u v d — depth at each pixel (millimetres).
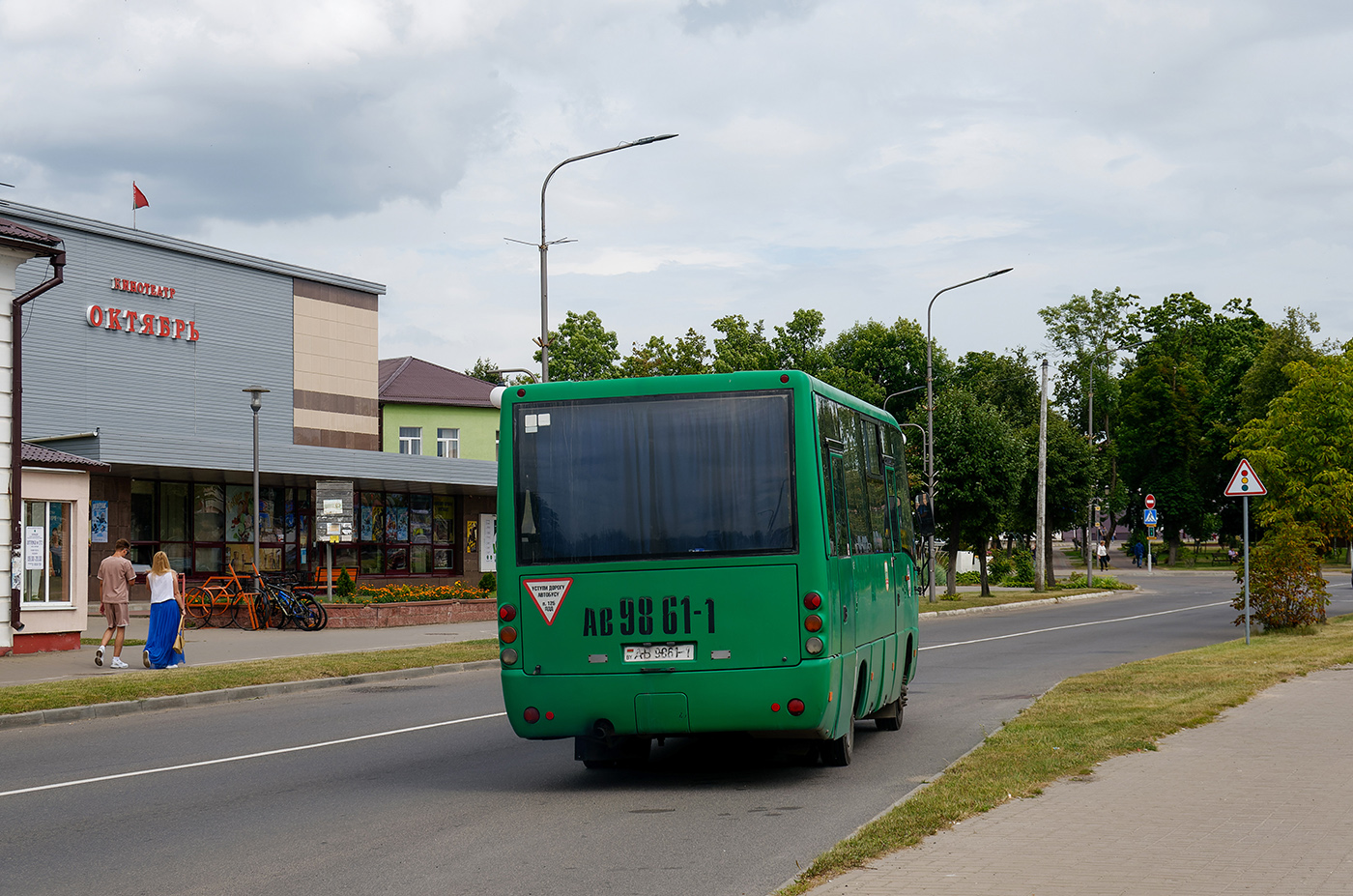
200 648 24156
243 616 29750
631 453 10031
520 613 9992
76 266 40938
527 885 6855
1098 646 24453
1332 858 6633
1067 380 96875
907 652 13930
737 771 10844
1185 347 91062
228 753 12422
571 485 10062
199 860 7617
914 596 14500
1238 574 25094
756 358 71125
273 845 8047
